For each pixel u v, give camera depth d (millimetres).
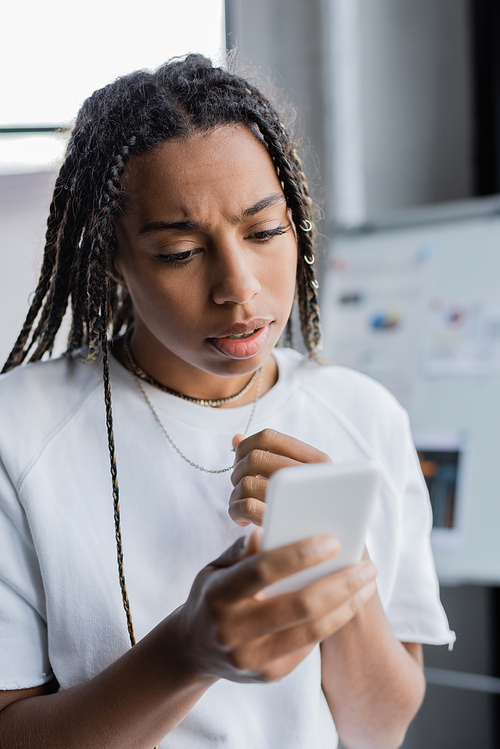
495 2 1721
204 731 691
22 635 697
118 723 574
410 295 1733
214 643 464
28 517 700
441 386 1638
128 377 778
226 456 758
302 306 836
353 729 771
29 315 824
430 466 1585
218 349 663
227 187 609
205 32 1548
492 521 1492
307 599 446
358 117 1890
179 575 717
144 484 735
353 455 810
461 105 1832
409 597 831
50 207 781
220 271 621
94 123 697
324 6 1811
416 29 1848
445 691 1732
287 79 1812
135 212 634
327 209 1862
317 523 445
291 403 815
